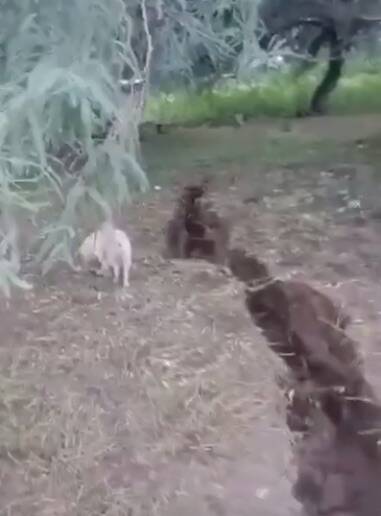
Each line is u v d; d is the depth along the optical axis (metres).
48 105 2.63
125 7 2.89
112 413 3.24
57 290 4.24
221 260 4.79
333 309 4.05
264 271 4.56
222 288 4.38
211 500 2.73
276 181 6.51
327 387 3.35
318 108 8.86
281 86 8.34
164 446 3.03
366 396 3.26
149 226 5.27
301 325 3.86
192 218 5.41
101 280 4.40
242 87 7.75
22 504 2.72
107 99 2.67
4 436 3.09
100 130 2.86
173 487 2.80
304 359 3.57
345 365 3.50
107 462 2.94
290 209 5.77
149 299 4.22
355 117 8.87
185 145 7.39
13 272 3.20
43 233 3.40
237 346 3.73
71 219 3.09
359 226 5.36
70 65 2.62
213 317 4.03
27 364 3.59
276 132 8.22
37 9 2.68
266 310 4.08
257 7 4.11
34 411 3.25
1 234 2.82
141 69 3.27
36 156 2.68
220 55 4.55
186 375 3.50
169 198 5.82
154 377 3.48
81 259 4.41
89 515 2.66
